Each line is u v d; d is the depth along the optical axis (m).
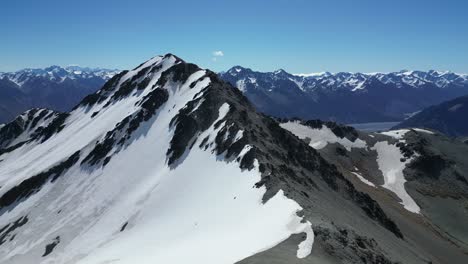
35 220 101.06
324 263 38.72
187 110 111.69
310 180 86.31
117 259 62.12
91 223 90.75
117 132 122.94
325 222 49.31
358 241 49.19
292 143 106.94
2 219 108.88
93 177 108.75
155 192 88.44
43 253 86.25
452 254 104.12
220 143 90.00
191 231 61.66
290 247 42.00
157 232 69.56
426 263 71.81
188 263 44.31
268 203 58.53
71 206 100.56
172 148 101.31
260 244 44.41
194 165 89.69
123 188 98.25
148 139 114.00
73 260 77.69
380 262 46.19
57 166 121.44
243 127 92.75
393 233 92.94
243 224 55.28
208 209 68.25
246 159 77.25
